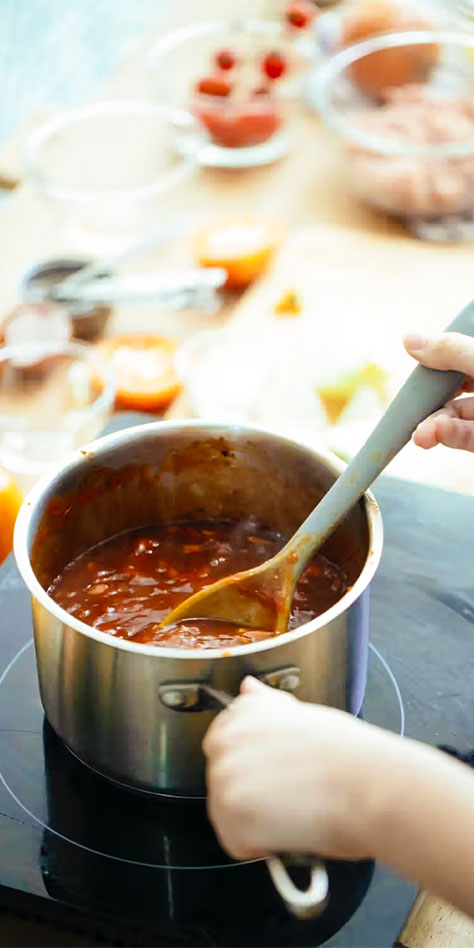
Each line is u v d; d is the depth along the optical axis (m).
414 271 1.64
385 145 1.71
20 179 1.86
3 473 1.23
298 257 1.67
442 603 1.09
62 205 1.81
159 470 1.06
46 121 1.99
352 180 1.83
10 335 1.53
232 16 2.18
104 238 1.74
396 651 1.04
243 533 1.09
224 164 1.88
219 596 0.91
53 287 1.60
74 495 1.02
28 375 1.51
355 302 1.59
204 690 0.81
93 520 1.06
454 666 1.03
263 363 1.49
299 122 1.98
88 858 0.88
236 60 1.93
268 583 0.90
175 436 1.03
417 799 0.72
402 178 1.67
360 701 0.95
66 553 1.05
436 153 1.69
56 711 0.90
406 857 0.72
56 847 0.89
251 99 1.88
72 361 1.52
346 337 1.50
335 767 0.73
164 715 0.83
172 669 0.80
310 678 0.84
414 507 1.19
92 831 0.90
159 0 3.37
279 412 1.42
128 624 1.00
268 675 0.81
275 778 0.74
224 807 0.74
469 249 1.69
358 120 1.79
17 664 1.04
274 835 0.73
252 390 1.45
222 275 1.63
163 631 0.92
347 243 1.70
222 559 1.07
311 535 0.89
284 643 0.80
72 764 0.95
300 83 2.02
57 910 0.85
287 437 1.01
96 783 0.94
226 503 1.09
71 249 1.73
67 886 0.86
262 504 1.08
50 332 1.54
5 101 3.03
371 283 1.62
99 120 1.96
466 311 0.89
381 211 1.77
